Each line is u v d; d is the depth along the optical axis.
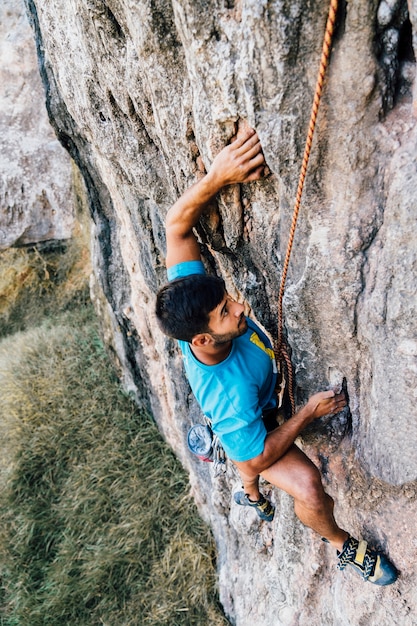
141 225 2.98
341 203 1.53
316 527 1.86
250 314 2.44
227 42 1.43
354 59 1.31
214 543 4.22
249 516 2.99
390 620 1.96
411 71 1.38
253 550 3.17
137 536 4.35
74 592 4.14
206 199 1.75
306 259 1.67
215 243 2.05
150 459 4.93
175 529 4.39
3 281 7.55
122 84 2.00
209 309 1.55
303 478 1.79
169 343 3.71
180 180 2.05
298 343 1.92
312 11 1.27
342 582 2.19
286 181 1.58
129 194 2.82
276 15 1.28
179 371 3.76
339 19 1.28
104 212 4.30
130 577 4.17
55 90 3.38
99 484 4.76
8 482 4.93
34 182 5.92
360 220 1.52
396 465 1.70
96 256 4.64
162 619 3.90
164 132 1.87
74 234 6.70
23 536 4.60
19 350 6.20
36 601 4.23
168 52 1.64
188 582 4.06
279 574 2.75
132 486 4.69
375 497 1.95
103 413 5.36
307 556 2.47
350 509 2.05
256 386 1.79
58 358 6.02
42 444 5.15
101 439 5.14
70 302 7.36
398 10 1.24
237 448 1.75
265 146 1.52
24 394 5.57
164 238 2.84
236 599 3.55
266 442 1.75
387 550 1.92
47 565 4.46
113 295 4.55
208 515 4.27
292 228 1.57
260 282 2.10
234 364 1.74
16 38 5.39
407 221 1.40
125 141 2.30
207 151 1.71
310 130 1.37
